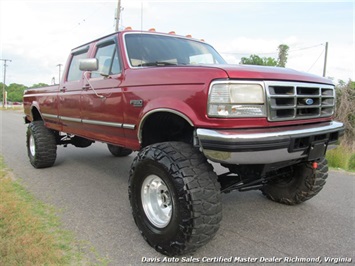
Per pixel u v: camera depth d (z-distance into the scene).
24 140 9.87
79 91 4.41
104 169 5.98
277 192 4.09
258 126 2.51
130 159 6.90
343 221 3.63
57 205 4.05
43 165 5.84
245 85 2.46
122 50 3.64
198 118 2.55
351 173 6.23
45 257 2.70
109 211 3.88
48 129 5.86
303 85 2.80
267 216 3.74
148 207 2.98
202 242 2.59
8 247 2.80
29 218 3.52
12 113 31.73
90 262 2.72
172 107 2.73
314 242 3.13
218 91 2.44
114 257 2.81
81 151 7.86
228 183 3.18
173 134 3.29
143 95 3.08
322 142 2.94
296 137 2.60
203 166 2.63
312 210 3.96
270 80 2.58
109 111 3.66
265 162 2.54
